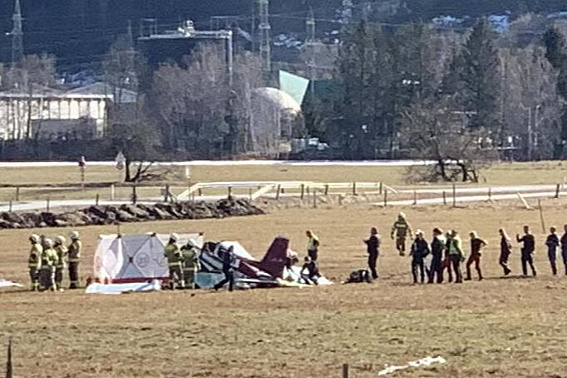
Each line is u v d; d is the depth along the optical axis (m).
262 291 120.38
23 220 197.50
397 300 110.81
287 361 77.81
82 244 171.00
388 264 145.88
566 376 72.44
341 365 75.94
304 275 128.75
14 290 123.88
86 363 77.44
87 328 93.31
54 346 84.38
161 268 127.62
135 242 127.31
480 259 140.12
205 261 125.44
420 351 81.38
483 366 75.69
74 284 126.50
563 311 101.88
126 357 79.69
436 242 127.06
